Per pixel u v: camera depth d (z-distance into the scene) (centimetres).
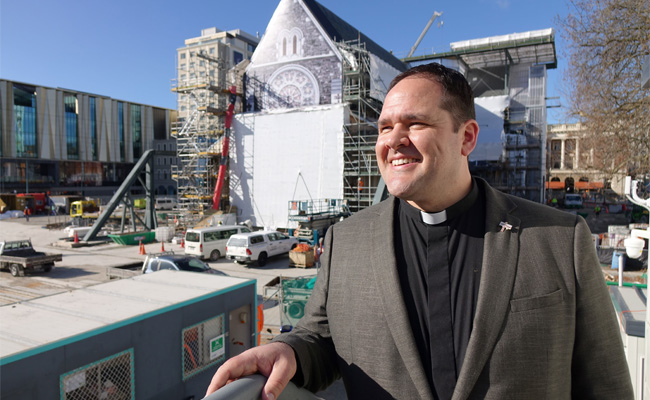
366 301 130
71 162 7112
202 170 3434
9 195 5353
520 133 3916
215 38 9350
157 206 5384
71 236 2922
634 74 1719
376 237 139
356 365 128
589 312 116
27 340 467
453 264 127
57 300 634
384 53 4678
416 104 121
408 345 118
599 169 2106
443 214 128
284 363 114
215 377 107
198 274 832
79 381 485
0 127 6012
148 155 3228
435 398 115
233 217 3206
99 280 1744
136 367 552
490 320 112
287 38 3306
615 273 1204
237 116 3347
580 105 1938
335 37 3303
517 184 3750
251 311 778
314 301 152
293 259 1955
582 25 1828
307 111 3072
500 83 4169
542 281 115
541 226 124
